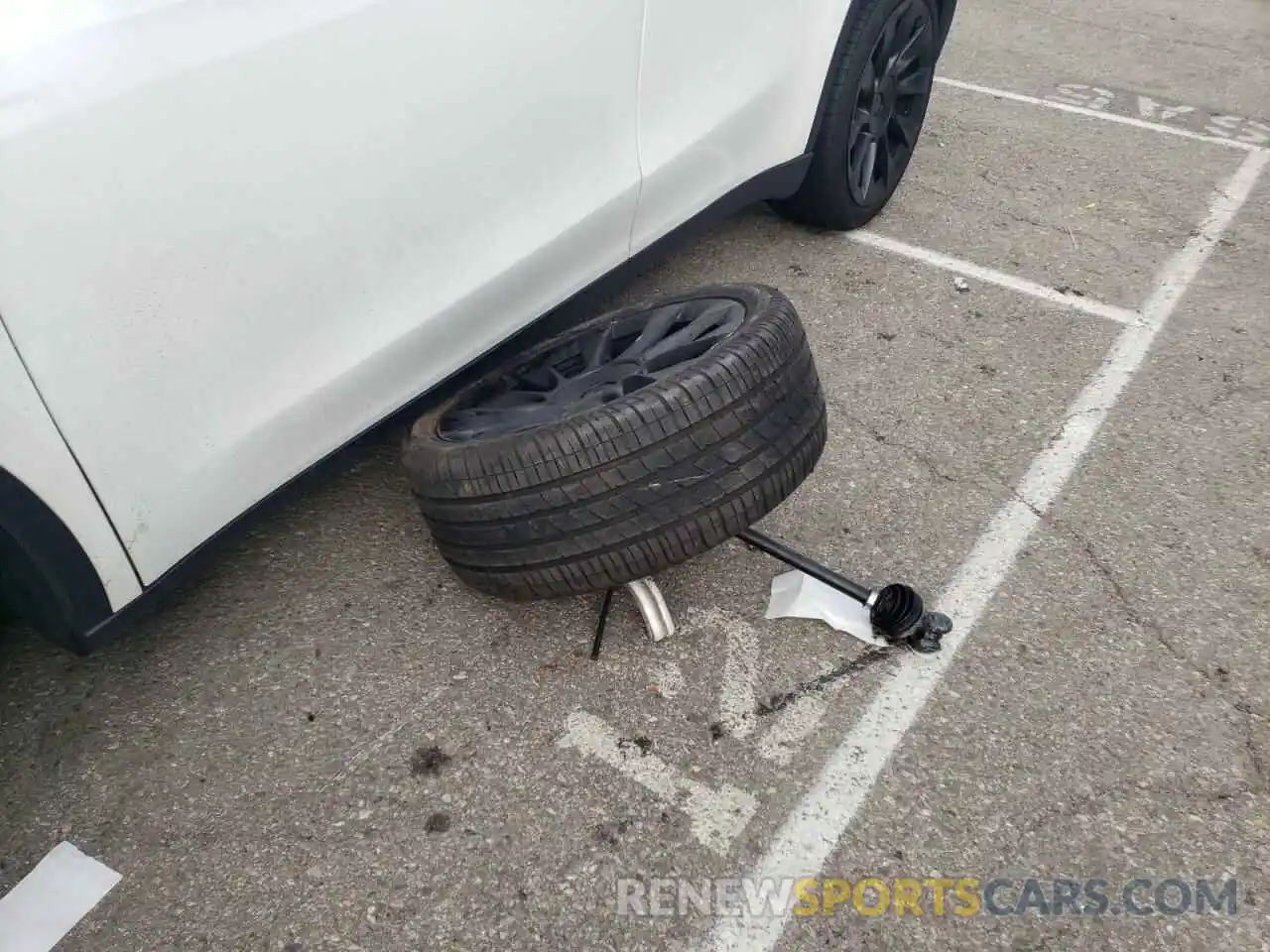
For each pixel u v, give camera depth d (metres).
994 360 2.97
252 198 1.70
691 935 1.62
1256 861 1.69
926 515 2.42
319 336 1.91
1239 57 5.45
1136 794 1.80
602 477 1.72
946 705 1.96
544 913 1.66
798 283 3.36
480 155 2.06
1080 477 2.53
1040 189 3.96
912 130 3.64
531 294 2.35
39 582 1.67
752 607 2.18
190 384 1.73
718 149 2.77
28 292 1.47
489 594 1.95
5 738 1.98
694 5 2.46
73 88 1.44
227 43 1.59
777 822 1.78
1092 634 2.11
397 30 1.80
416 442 2.00
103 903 1.71
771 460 1.81
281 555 2.36
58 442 1.57
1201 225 3.69
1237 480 2.51
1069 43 5.64
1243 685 2.00
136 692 2.06
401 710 2.00
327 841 1.78
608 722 1.96
